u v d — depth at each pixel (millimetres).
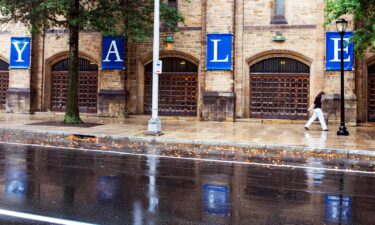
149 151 12414
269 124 20641
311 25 20922
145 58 23156
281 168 9797
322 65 20609
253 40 21672
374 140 14555
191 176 8523
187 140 14219
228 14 21641
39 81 24703
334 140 14492
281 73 21625
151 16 19859
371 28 14570
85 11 17906
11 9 17125
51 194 6684
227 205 6242
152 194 6844
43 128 17109
